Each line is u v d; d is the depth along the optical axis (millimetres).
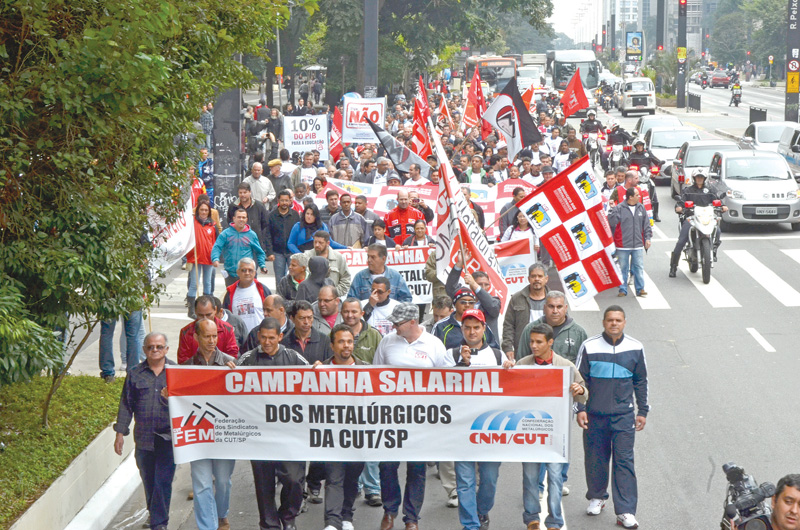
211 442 8039
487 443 8016
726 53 169250
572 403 7988
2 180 7121
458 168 21625
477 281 9711
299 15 52875
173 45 8320
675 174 30562
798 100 51125
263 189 20250
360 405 8016
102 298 8219
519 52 196250
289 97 66625
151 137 8523
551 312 8891
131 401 8086
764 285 18922
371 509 8891
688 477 9375
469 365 8109
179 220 12320
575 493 9180
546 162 22953
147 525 8492
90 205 7789
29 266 7566
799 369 13172
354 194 17766
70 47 7129
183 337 9008
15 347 6867
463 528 8227
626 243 17953
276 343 8109
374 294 10133
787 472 9430
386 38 56219
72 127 7590
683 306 17328
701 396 12016
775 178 25312
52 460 8516
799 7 50438
